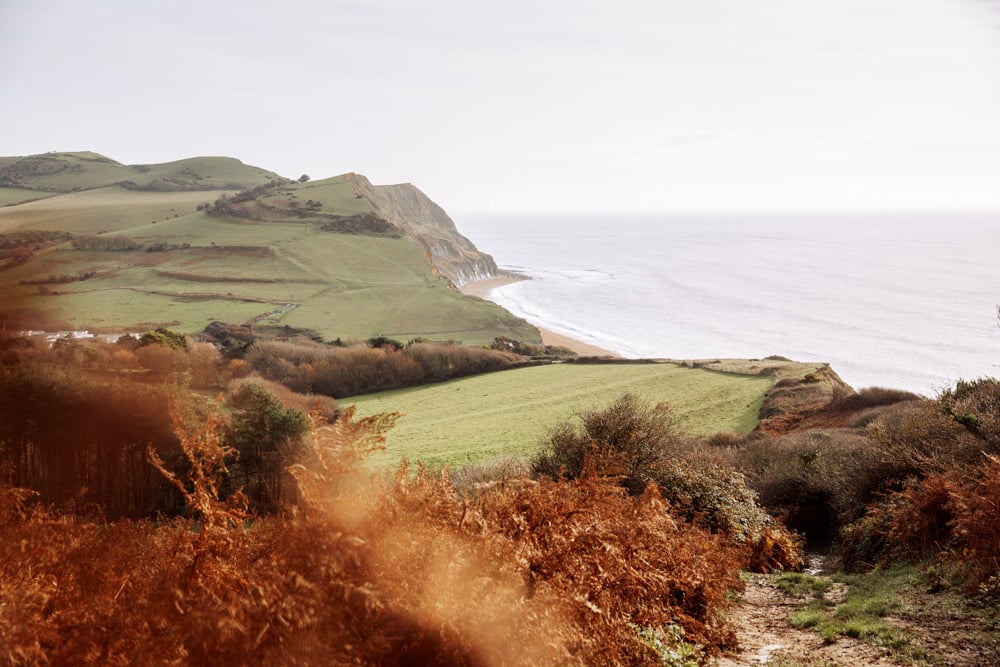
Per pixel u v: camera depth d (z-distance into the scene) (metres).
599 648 3.72
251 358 64.31
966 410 15.01
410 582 2.96
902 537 10.72
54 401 25.41
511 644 3.03
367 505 3.20
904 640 5.98
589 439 14.59
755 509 14.17
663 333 130.25
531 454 38.75
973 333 121.50
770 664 5.51
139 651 2.56
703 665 5.16
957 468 11.27
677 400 52.78
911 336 120.31
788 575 11.00
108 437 25.14
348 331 104.25
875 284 185.50
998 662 5.20
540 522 4.17
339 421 3.42
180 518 4.05
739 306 160.00
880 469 14.96
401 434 48.94
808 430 31.69
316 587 2.72
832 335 123.81
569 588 3.76
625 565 4.51
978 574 7.33
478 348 80.56
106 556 3.57
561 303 173.12
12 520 3.55
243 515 3.34
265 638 2.58
